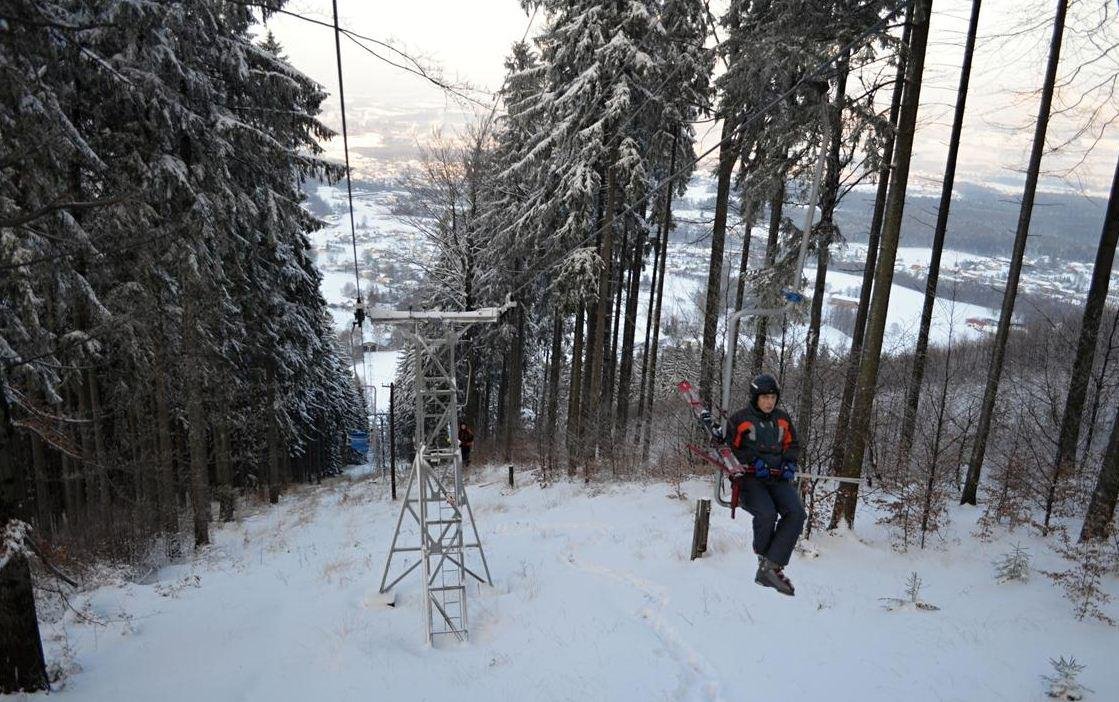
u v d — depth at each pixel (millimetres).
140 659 9938
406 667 9562
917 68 11086
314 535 20250
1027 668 8016
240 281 22688
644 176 19406
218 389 22562
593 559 13711
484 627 11102
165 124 14578
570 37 18641
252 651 10195
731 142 17281
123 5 11984
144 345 16797
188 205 15945
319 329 33625
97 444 18031
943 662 8305
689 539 13922
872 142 12359
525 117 21297
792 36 12383
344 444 58656
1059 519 13258
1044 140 13031
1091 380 17125
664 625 10297
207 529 19500
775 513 6238
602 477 22016
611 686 8664
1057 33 12477
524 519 18188
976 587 10422
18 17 6785
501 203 26156
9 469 8203
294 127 18297
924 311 15352
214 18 14938
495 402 44219
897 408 16609
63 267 11969
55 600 12633
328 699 8680
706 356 19219
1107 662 8008
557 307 21844
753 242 20625
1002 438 17766
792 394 16422
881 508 13273
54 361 12945
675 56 18312
